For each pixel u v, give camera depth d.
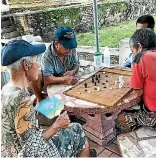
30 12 8.73
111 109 2.03
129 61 3.26
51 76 2.71
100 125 2.55
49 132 1.74
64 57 2.92
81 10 9.35
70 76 2.72
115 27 9.34
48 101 2.25
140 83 2.17
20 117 1.59
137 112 2.46
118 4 9.67
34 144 1.69
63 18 9.20
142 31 2.24
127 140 2.28
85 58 6.18
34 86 2.60
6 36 8.27
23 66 1.67
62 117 1.79
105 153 2.52
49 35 9.20
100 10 9.35
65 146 1.93
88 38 8.54
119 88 2.34
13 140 1.69
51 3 9.73
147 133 2.35
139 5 9.82
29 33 8.78
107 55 3.60
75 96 2.27
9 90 1.64
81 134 2.05
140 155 2.08
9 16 8.77
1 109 1.62
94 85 2.47
